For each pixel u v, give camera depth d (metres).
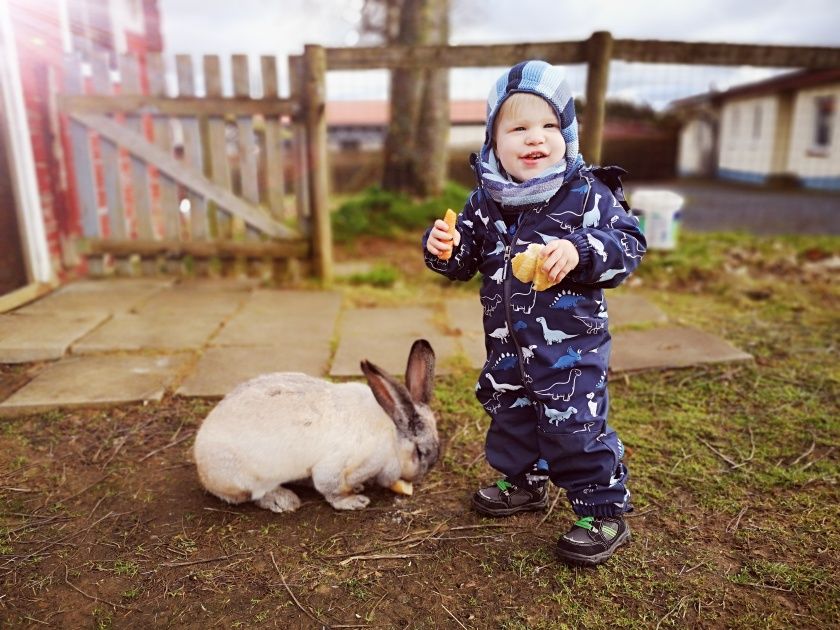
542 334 1.08
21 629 0.98
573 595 1.06
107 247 2.76
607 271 1.00
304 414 1.21
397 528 1.23
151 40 3.63
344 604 1.04
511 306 1.10
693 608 1.03
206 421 1.25
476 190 1.18
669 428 1.58
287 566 1.12
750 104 10.10
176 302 2.46
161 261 2.83
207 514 1.26
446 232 1.10
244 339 2.09
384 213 4.05
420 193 4.42
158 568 1.11
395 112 4.38
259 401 1.23
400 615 1.02
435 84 4.30
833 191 8.16
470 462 1.45
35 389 1.70
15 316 2.23
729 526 1.22
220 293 2.59
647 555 1.15
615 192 1.08
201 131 2.79
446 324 2.30
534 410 1.17
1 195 2.32
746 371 1.87
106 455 1.45
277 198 2.75
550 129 1.06
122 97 2.60
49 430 1.55
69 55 2.61
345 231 3.78
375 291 2.70
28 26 2.42
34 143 2.51
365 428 1.23
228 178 2.71
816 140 8.70
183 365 1.88
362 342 2.10
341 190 7.28
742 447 1.49
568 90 1.06
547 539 1.20
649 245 3.06
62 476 1.37
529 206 1.07
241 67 2.61
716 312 2.42
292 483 1.37
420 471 1.28
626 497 1.14
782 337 2.14
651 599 1.05
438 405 1.70
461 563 1.13
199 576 1.09
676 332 2.16
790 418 1.62
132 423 1.58
